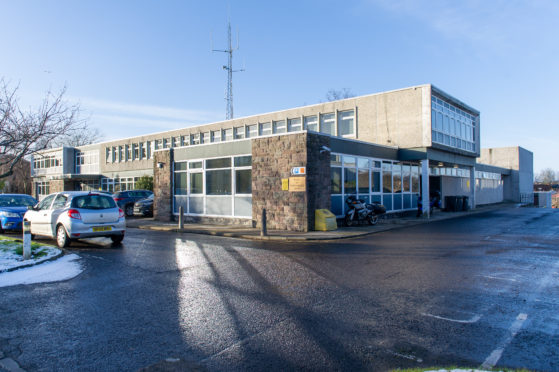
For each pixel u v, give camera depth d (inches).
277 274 306.7
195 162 766.5
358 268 327.0
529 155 1861.5
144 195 1016.9
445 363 154.8
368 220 680.4
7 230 629.9
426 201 825.5
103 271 322.0
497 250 412.5
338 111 948.6
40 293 259.6
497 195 1583.4
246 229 617.3
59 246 448.5
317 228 591.5
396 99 856.3
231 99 1403.8
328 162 625.6
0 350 171.8
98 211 447.5
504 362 155.4
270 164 625.3
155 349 170.9
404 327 193.6
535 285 270.2
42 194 1996.8
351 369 150.3
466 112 1051.3
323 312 216.4
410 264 342.3
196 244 471.8
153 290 263.6
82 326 199.5
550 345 171.9
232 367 152.9
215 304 232.2
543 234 544.7
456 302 233.0
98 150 1793.8
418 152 828.6
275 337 182.4
